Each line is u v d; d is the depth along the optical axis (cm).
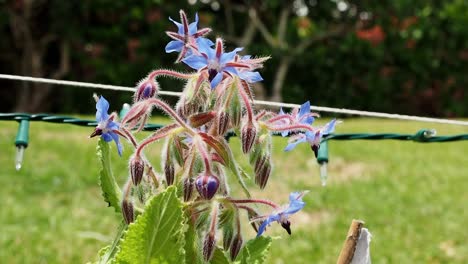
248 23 1970
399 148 1055
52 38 1747
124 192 192
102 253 219
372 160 929
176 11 1838
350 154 957
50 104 1794
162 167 188
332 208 668
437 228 610
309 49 1980
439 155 1003
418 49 1972
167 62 1792
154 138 185
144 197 194
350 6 1970
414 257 530
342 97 1941
